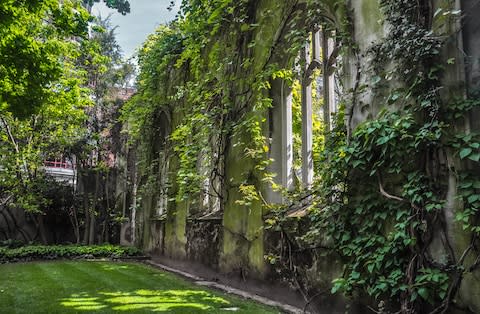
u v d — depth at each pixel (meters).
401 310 3.33
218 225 7.37
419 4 3.47
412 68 3.46
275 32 5.96
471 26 3.22
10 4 6.14
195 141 8.03
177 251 9.38
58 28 7.30
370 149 3.73
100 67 13.98
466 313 2.97
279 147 6.12
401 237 3.39
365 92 4.04
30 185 13.24
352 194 4.04
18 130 13.00
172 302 5.27
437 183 3.24
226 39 7.37
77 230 14.52
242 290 6.26
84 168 14.39
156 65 10.69
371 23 4.09
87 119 13.86
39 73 6.56
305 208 5.20
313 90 7.05
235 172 6.80
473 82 3.16
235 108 6.92
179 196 8.08
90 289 6.35
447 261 3.10
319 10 4.73
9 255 10.88
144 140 11.95
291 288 5.07
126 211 14.37
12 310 4.77
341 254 4.16
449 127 3.22
